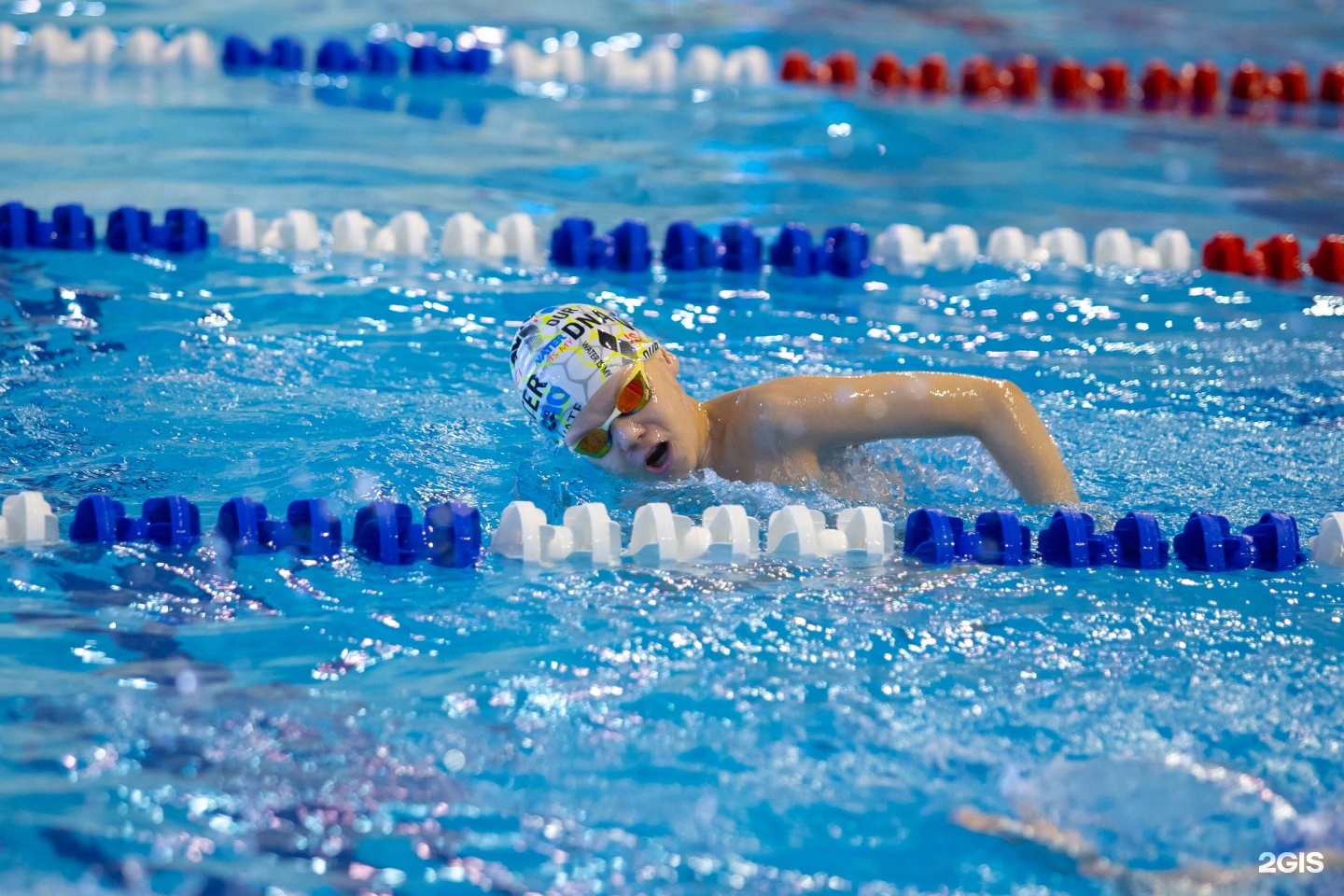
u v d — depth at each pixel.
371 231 16.53
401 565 8.81
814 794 6.33
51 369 12.12
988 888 5.72
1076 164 21.77
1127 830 6.11
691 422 9.90
